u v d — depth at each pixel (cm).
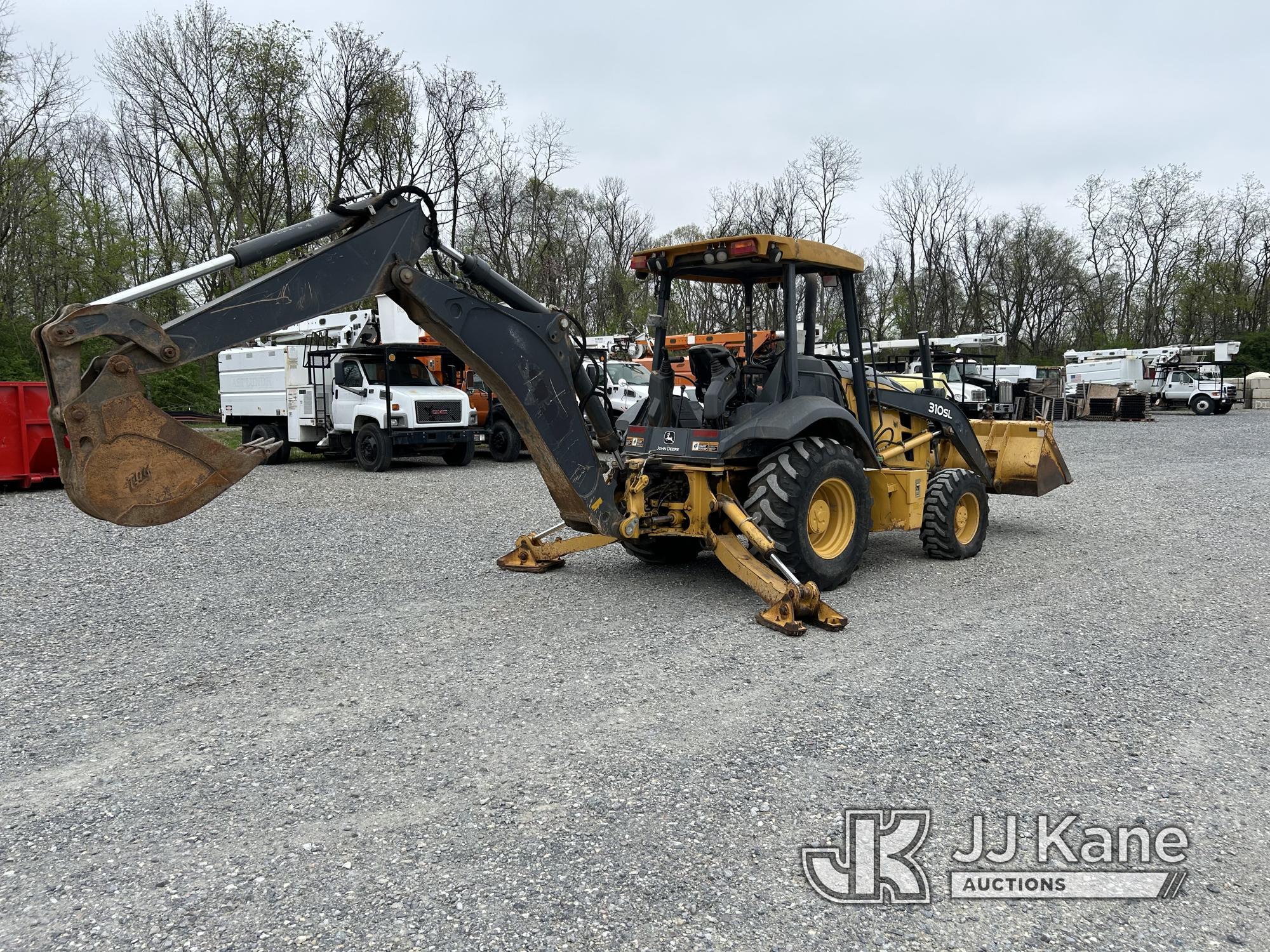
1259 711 407
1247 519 935
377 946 241
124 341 344
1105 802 322
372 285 441
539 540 694
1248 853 289
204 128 2992
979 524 756
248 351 1656
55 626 543
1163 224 5334
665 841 294
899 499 689
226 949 240
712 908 258
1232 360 5066
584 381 566
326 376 1517
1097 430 2434
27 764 354
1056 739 375
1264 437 2128
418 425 1445
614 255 4116
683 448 608
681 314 790
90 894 266
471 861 282
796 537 584
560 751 363
